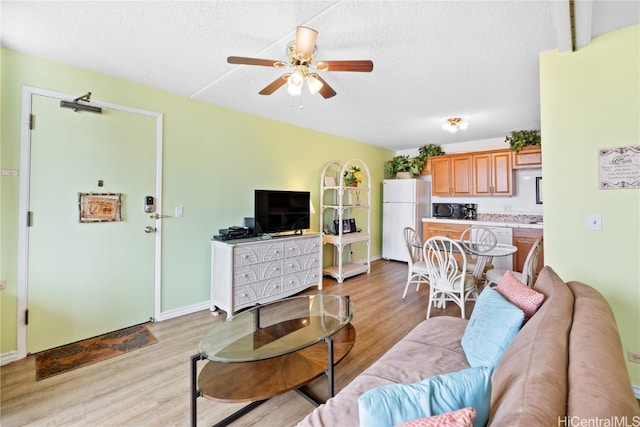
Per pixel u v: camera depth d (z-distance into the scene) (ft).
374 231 19.48
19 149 7.18
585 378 2.40
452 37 6.46
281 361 6.20
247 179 12.06
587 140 6.28
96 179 8.36
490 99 10.32
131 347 7.94
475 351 4.83
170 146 9.83
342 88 9.37
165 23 6.05
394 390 2.75
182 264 10.21
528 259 8.86
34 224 7.42
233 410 5.65
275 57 7.43
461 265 11.38
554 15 5.29
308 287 12.93
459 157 17.16
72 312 8.04
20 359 7.24
